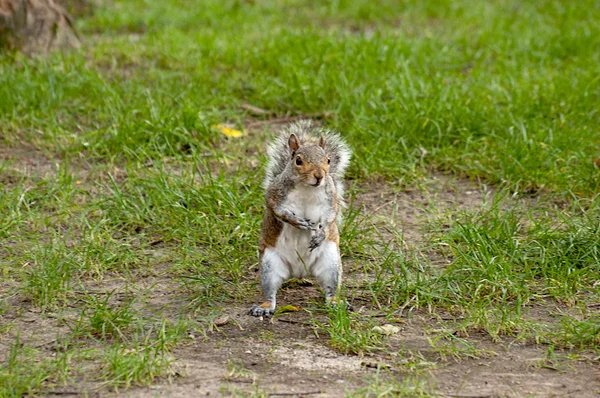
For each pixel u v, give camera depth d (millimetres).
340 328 7844
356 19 21719
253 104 14766
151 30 19609
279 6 23516
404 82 14602
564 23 20266
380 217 10867
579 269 9375
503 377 7250
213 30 19734
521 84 15375
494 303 8734
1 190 11188
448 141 12953
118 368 7090
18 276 9258
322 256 8430
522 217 10875
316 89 14695
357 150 12562
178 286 9109
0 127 13344
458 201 11492
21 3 16469
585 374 7328
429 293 8656
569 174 11766
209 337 7961
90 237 9945
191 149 12367
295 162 8117
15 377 6902
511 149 12336
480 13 21672
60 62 15688
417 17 21766
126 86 14844
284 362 7457
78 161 12523
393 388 6883
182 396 6832
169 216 10672
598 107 14203
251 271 9531
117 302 8695
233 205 10680
